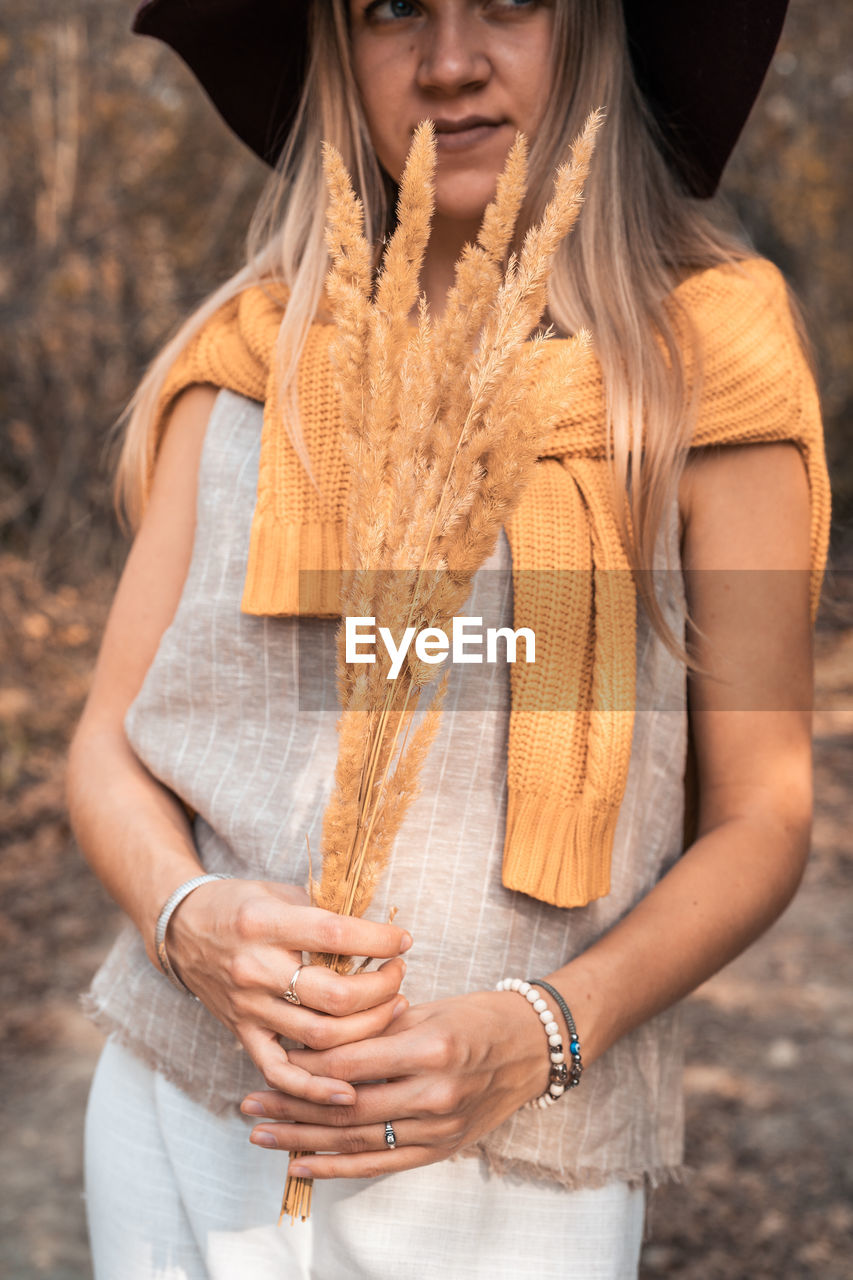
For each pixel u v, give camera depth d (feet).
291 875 3.75
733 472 3.69
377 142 3.95
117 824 3.92
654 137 4.27
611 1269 3.67
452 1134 3.17
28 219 25.34
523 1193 3.61
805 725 3.72
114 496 4.72
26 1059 10.75
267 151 4.97
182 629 4.03
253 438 4.10
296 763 3.88
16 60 24.57
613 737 3.53
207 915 3.41
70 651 22.34
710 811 3.70
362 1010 3.18
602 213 3.81
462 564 3.00
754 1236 8.10
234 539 4.01
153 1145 3.97
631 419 3.64
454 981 3.60
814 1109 9.58
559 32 3.78
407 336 3.07
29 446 25.63
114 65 25.59
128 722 4.13
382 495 3.06
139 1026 3.96
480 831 3.65
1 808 16.42
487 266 2.99
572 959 3.67
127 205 25.79
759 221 30.71
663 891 3.54
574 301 3.79
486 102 3.75
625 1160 3.69
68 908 13.80
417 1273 3.58
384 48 3.81
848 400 30.32
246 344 4.17
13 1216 8.63
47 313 24.94
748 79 4.11
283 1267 3.75
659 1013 3.58
